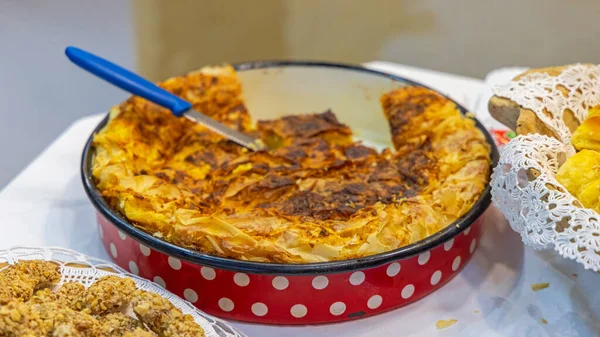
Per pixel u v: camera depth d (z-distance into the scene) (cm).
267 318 82
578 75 87
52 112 150
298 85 105
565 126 84
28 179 97
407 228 81
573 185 77
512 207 78
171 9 164
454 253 84
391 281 81
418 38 180
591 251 73
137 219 83
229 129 96
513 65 176
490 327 82
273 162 93
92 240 90
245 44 183
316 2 178
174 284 82
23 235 90
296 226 81
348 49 186
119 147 90
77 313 75
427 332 82
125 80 93
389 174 90
